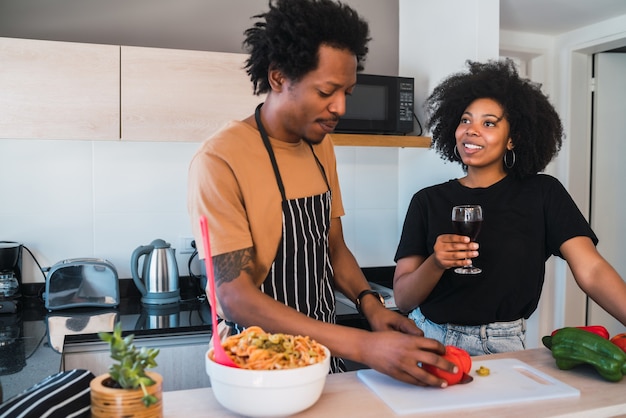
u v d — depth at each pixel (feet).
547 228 5.39
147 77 7.27
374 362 3.47
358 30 3.73
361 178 9.61
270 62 3.88
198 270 8.68
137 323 6.90
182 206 8.61
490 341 5.25
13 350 5.90
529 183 5.57
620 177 10.09
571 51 9.80
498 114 5.40
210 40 8.66
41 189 8.06
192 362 6.83
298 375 2.98
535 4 8.47
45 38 8.00
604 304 4.89
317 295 4.42
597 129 9.98
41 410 2.82
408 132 8.52
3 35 7.85
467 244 4.72
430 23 8.71
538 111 5.57
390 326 4.14
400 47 9.68
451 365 3.44
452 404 3.34
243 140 4.09
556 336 4.13
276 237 4.17
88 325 6.82
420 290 5.21
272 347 3.16
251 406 2.99
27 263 8.05
